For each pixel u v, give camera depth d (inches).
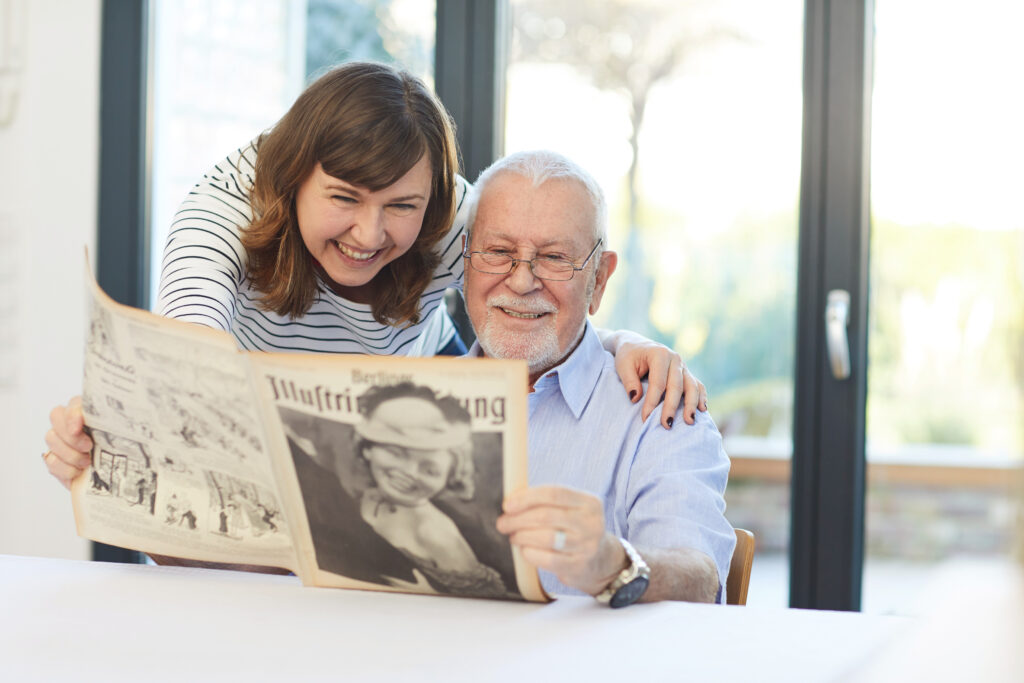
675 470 51.5
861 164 91.4
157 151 110.1
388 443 36.1
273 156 53.4
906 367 95.1
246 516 40.3
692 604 37.9
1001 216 91.6
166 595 38.9
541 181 55.0
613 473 54.8
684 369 55.9
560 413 56.7
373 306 60.8
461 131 100.2
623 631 34.3
